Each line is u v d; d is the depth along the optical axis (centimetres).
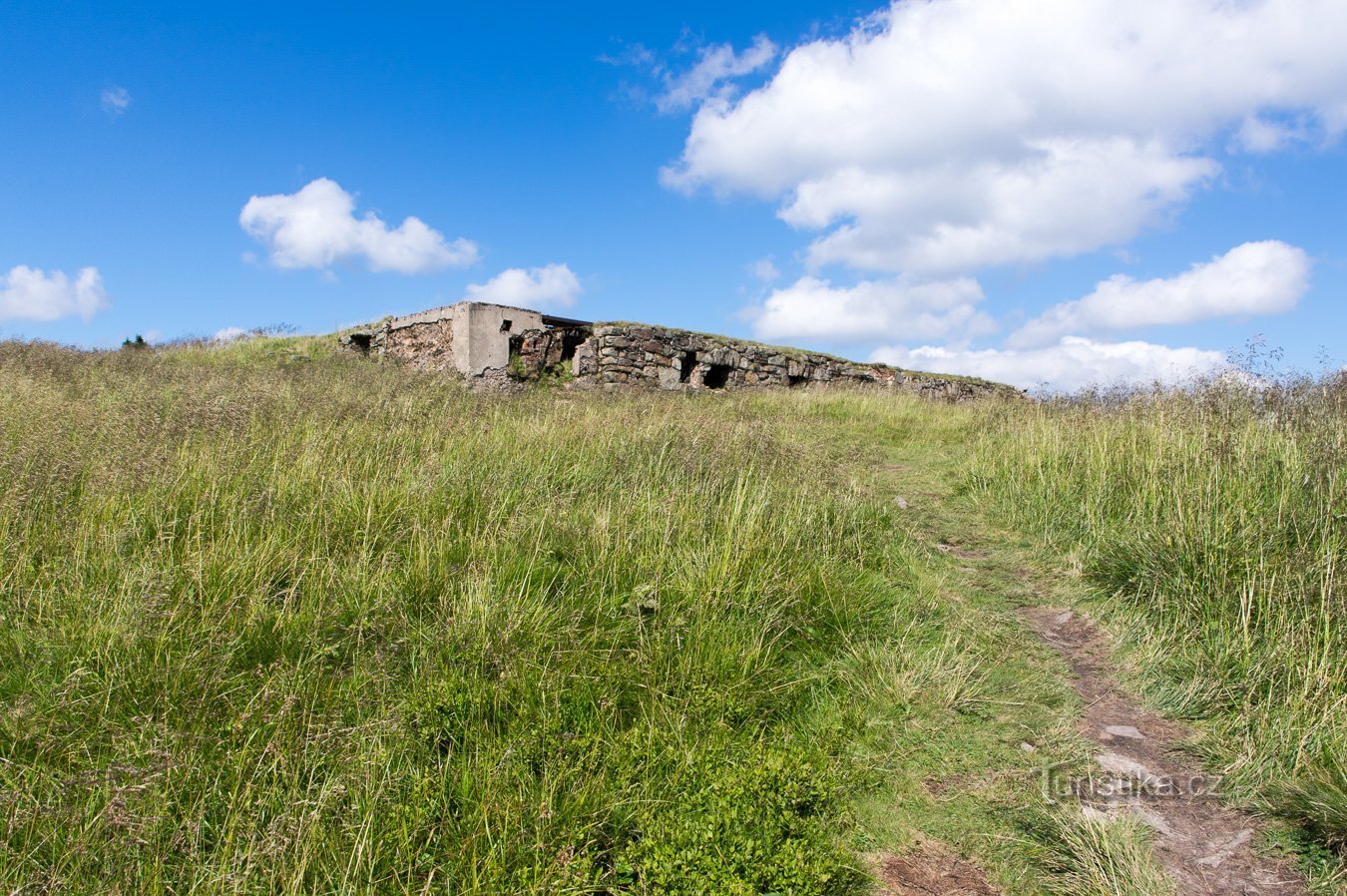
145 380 852
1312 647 326
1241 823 264
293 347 1548
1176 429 633
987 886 236
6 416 554
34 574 348
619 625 358
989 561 552
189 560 353
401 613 342
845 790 275
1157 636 395
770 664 348
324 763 245
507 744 264
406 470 504
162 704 268
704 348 1450
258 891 195
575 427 686
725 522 470
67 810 215
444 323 1231
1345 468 469
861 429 1099
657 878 218
